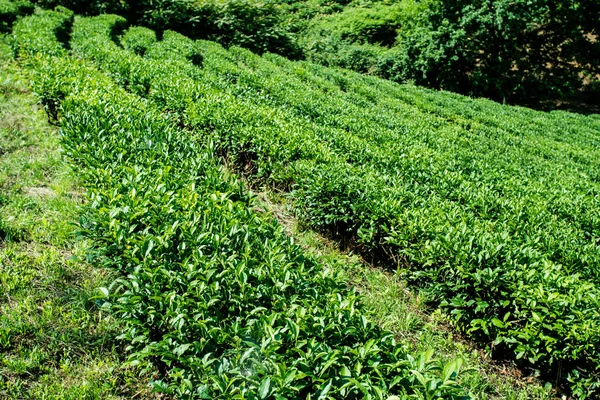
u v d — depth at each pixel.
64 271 4.60
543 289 4.35
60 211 5.70
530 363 4.58
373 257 6.18
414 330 5.00
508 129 17.95
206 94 9.40
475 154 11.55
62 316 4.05
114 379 3.54
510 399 4.21
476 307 4.74
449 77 28.95
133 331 3.21
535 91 30.78
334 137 9.17
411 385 2.58
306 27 35.84
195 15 25.34
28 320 3.94
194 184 4.55
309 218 6.75
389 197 6.15
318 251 6.26
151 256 3.45
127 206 3.88
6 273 4.36
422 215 5.71
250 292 3.24
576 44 30.16
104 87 8.34
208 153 6.09
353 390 2.51
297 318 2.94
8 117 8.35
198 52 18.56
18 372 3.46
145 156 5.38
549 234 6.46
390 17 32.66
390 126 12.77
